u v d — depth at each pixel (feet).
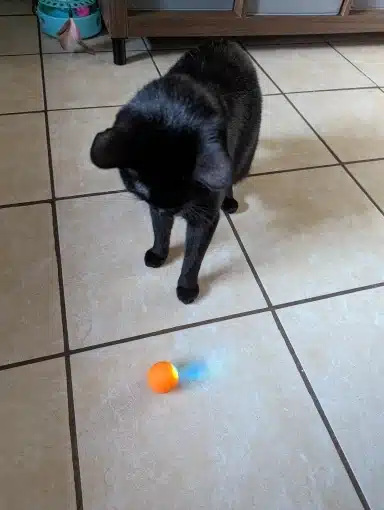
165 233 3.05
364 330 3.08
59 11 5.25
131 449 2.48
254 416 2.64
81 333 2.91
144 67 5.16
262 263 3.41
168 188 2.07
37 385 2.66
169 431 2.55
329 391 2.78
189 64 2.77
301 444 2.57
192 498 2.35
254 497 2.38
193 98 2.14
